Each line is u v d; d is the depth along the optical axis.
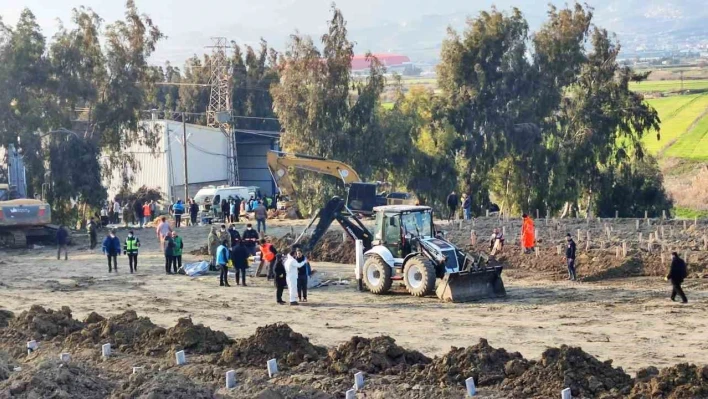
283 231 75.19
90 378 26.55
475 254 54.59
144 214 90.38
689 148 178.12
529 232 58.91
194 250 69.31
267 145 148.75
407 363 28.97
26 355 32.81
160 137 115.00
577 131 108.50
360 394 26.28
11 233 75.62
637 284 50.69
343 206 56.31
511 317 41.41
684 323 38.78
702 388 23.75
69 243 76.50
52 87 99.25
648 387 24.47
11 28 98.19
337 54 108.00
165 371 27.48
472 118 108.31
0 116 96.00
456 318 41.31
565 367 25.86
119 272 59.56
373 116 109.31
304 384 27.30
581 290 49.09
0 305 45.88
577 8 109.94
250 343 30.42
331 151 108.06
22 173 99.00
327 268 60.47
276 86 111.12
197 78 168.12
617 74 109.12
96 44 102.69
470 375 26.75
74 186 97.12
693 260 53.28
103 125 103.75
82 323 35.97
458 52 108.81
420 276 47.62
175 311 43.84
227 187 109.62
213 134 130.00
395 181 110.75
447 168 108.56
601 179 108.69
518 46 108.31
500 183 111.31
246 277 56.84
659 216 108.81
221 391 27.12
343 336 37.09
